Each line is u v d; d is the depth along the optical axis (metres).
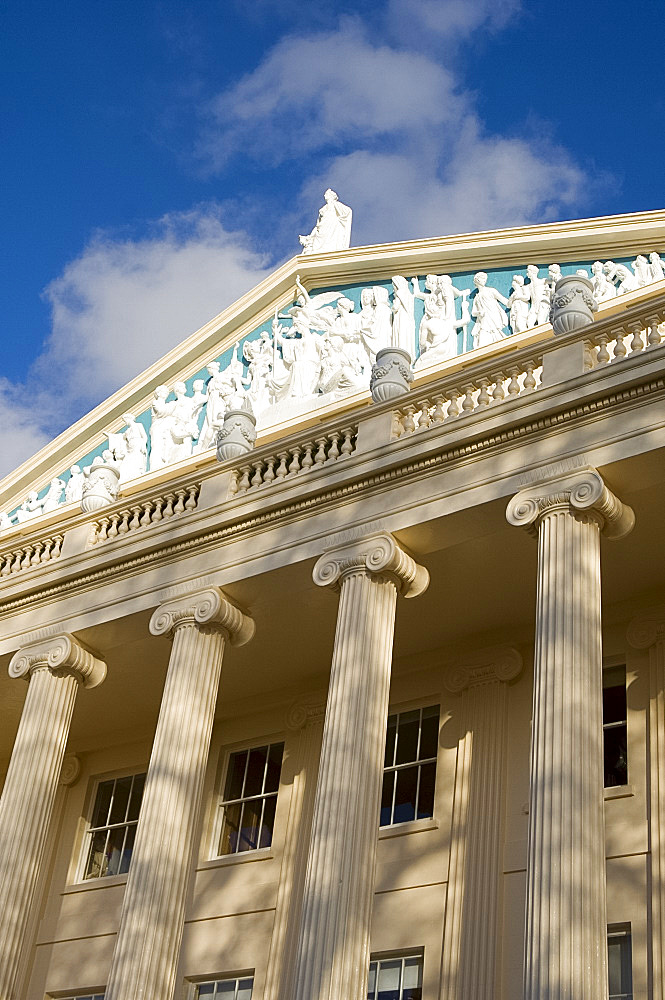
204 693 21.11
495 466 19.23
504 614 21.83
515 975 19.28
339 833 17.52
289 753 24.22
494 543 19.66
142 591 22.91
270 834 23.88
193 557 22.59
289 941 22.00
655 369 17.92
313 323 30.83
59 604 24.31
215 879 23.81
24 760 22.55
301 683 24.61
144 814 20.08
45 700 23.17
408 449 20.25
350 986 16.50
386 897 21.36
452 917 20.27
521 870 20.09
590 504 17.66
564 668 16.59
